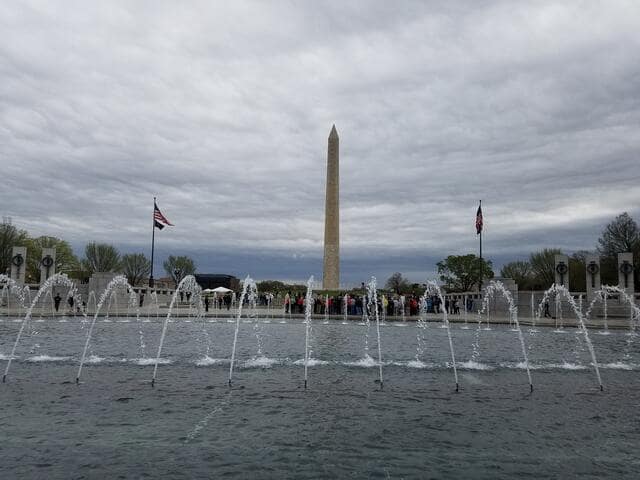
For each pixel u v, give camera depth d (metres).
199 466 7.77
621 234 62.69
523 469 7.81
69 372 14.96
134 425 9.78
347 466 7.85
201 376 14.57
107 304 48.47
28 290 48.34
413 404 11.59
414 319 42.56
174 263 102.19
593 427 9.99
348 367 16.47
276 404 11.45
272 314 44.94
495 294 49.25
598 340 26.53
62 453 8.24
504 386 13.71
